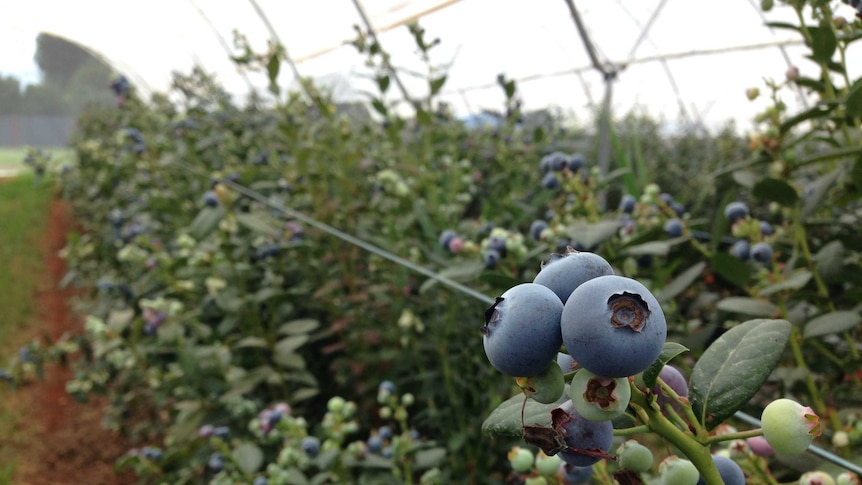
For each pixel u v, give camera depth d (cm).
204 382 284
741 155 611
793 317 176
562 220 263
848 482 102
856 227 227
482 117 624
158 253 332
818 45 180
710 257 196
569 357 75
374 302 359
